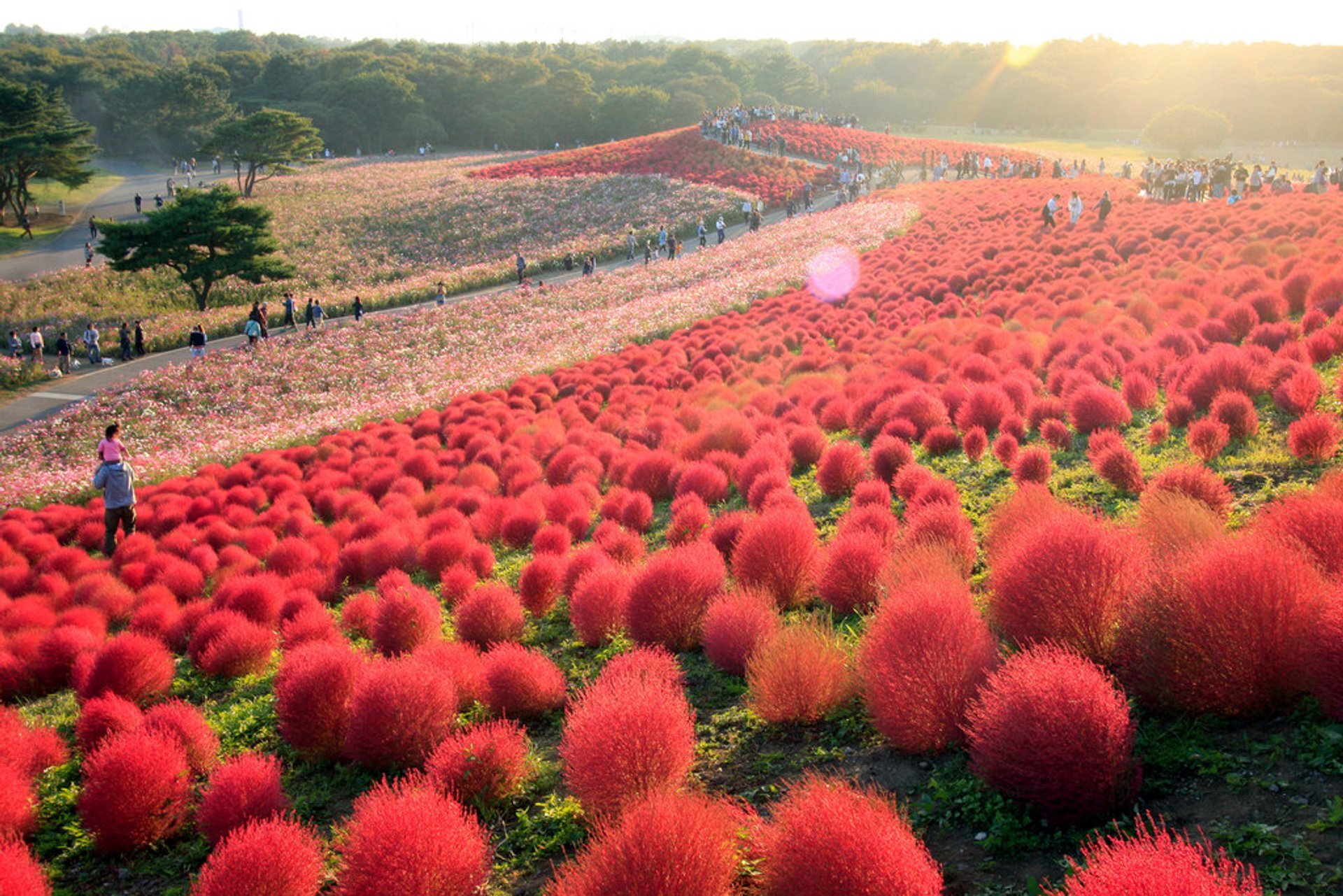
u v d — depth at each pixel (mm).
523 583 9180
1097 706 3988
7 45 159875
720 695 6383
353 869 4406
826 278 32438
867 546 7180
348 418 23703
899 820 3777
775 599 7309
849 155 64500
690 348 25562
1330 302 13203
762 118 86250
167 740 6457
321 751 6711
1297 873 3398
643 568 7754
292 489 17688
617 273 41875
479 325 34500
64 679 10016
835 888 3457
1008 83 123500
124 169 104875
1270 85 98938
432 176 82250
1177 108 82812
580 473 14289
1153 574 4836
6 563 15383
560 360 26906
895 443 10602
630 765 4883
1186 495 6809
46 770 7355
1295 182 45406
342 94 120188
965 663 4785
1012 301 20906
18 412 28922
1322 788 3818
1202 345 13016
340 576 12180
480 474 15844
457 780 5488
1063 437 10516
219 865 4660
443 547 11398
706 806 4172
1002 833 4070
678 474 12750
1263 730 4324
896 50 153125
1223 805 3883
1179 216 28250
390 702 6301
